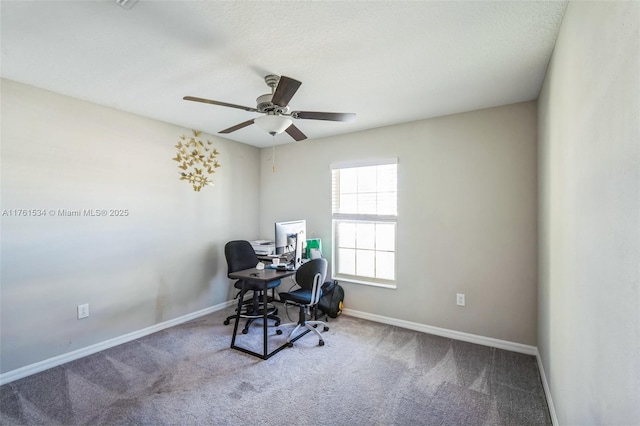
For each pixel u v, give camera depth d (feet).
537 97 8.67
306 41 5.89
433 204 10.54
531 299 8.98
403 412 6.46
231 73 7.25
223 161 13.38
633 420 2.57
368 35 5.68
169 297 11.23
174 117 10.57
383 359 8.72
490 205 9.59
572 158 4.70
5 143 7.52
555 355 6.07
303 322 10.32
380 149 11.63
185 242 11.82
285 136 13.12
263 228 15.07
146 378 7.73
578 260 4.39
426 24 5.35
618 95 2.87
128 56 6.47
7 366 7.53
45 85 7.90
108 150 9.51
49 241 8.24
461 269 10.06
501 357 8.82
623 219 2.79
